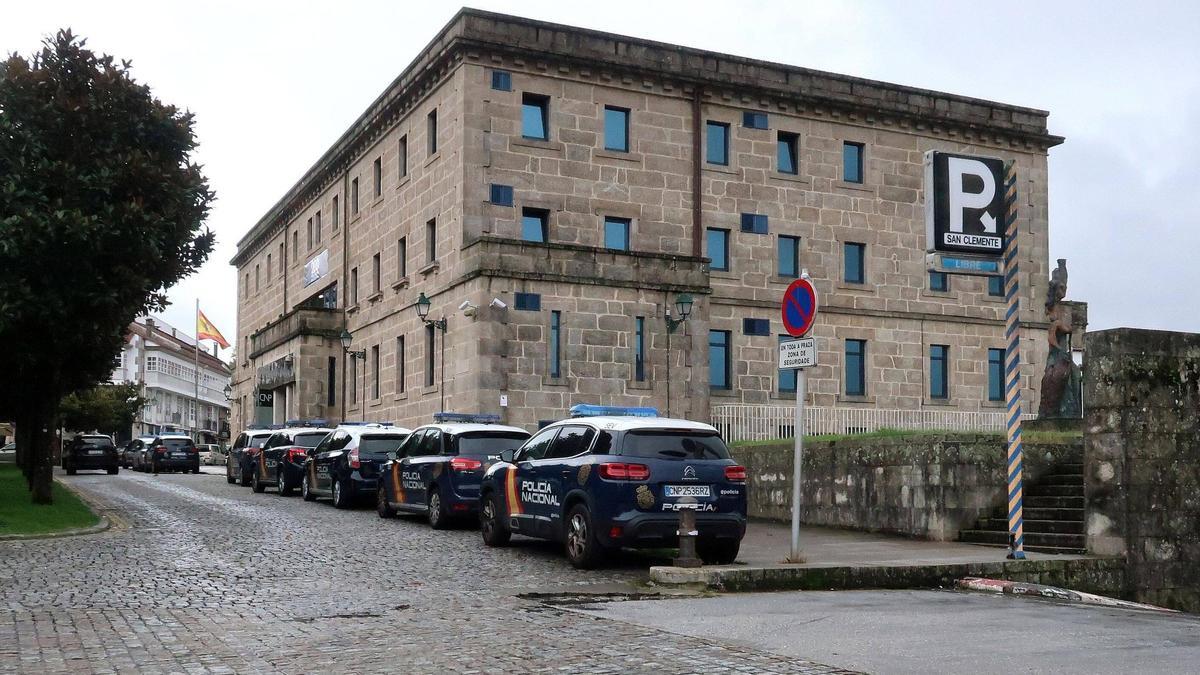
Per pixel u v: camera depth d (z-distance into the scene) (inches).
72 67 846.5
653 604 441.1
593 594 474.3
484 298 1201.4
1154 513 584.7
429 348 1385.3
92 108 820.0
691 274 1295.5
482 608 428.8
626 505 540.4
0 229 762.8
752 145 1476.4
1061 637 366.6
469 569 557.9
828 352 1493.6
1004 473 692.7
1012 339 578.9
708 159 1467.8
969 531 677.3
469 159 1309.1
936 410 1478.8
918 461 701.3
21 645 345.7
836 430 1348.4
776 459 850.8
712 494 550.3
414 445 834.8
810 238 1501.0
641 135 1408.7
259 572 532.4
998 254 615.5
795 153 1514.5
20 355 841.5
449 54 1342.3
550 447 615.8
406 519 860.0
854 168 1560.0
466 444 772.0
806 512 811.4
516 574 540.7
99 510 893.2
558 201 1355.8
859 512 755.4
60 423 2087.8
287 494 1159.0
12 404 1047.6
